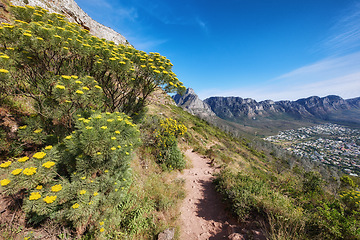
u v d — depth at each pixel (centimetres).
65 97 270
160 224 373
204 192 613
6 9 788
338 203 373
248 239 319
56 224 239
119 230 313
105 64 403
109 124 284
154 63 479
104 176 291
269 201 418
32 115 316
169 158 727
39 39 281
